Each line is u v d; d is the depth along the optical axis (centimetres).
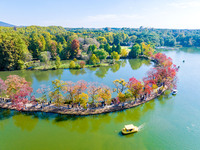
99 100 5531
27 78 8994
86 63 12706
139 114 5650
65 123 5047
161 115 5569
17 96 5306
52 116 5328
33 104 5797
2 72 10044
